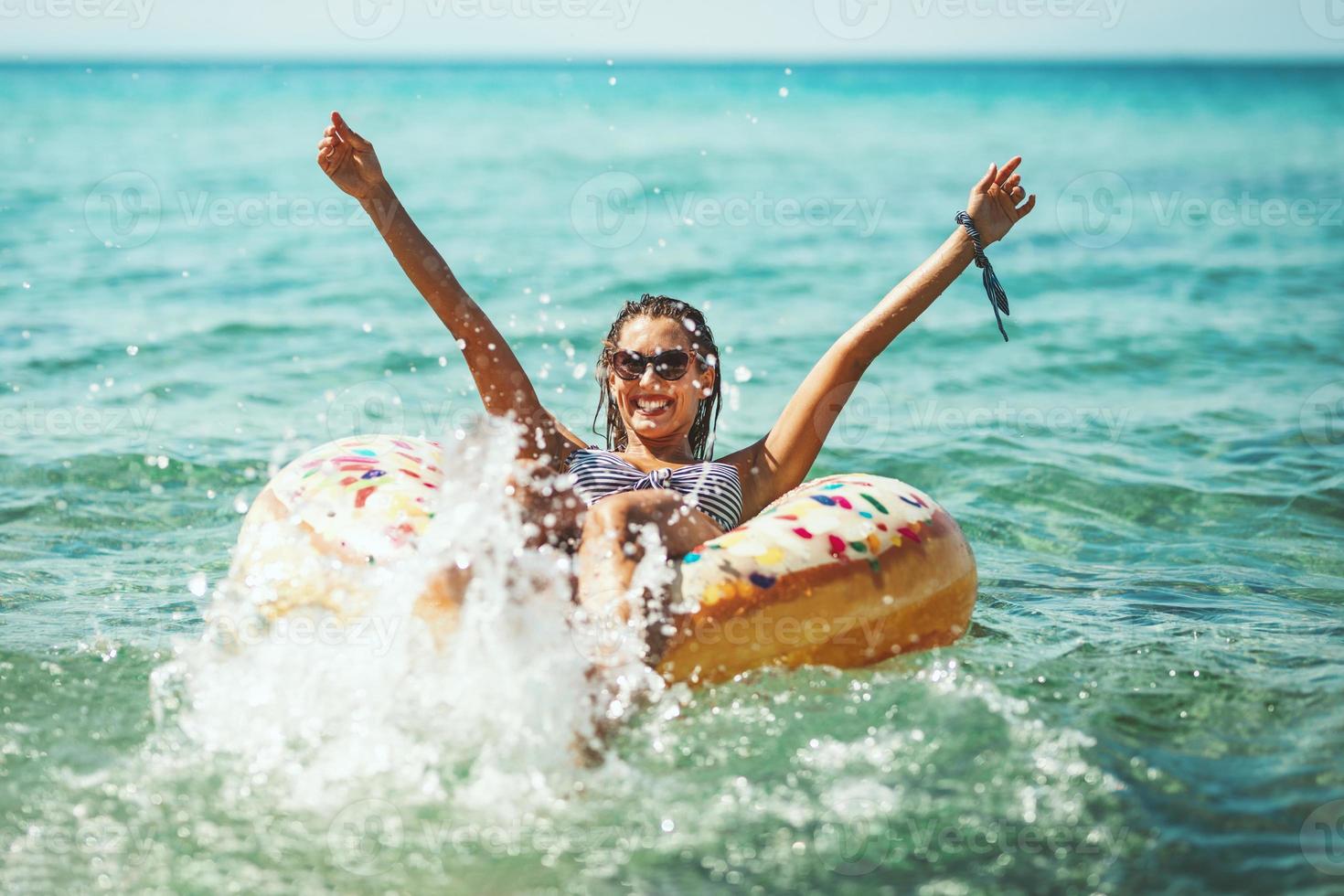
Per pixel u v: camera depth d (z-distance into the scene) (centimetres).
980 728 276
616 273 1039
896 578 320
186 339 754
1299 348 805
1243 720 287
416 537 316
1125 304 960
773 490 378
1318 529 475
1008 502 509
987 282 387
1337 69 10538
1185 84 6606
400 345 754
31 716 284
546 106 3847
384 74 8388
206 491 494
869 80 7706
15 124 2653
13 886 219
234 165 1850
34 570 403
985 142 2650
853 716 284
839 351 379
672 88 5881
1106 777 254
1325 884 217
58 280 940
